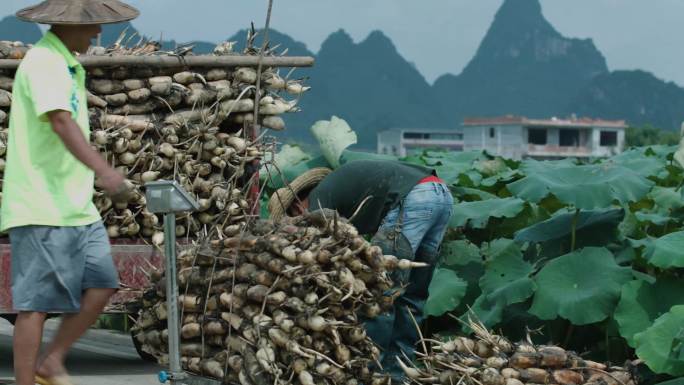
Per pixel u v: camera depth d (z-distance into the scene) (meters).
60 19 4.58
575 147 139.12
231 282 5.21
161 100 6.63
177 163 6.67
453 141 190.88
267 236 5.08
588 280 6.31
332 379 4.96
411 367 5.61
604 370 5.35
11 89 6.39
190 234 6.87
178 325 4.96
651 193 8.02
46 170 4.55
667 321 5.58
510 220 7.72
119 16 4.70
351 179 5.88
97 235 4.72
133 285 6.54
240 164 6.76
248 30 6.91
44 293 4.58
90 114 6.52
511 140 140.75
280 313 4.96
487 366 5.16
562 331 6.72
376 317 5.44
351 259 4.98
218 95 6.70
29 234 4.55
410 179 5.87
